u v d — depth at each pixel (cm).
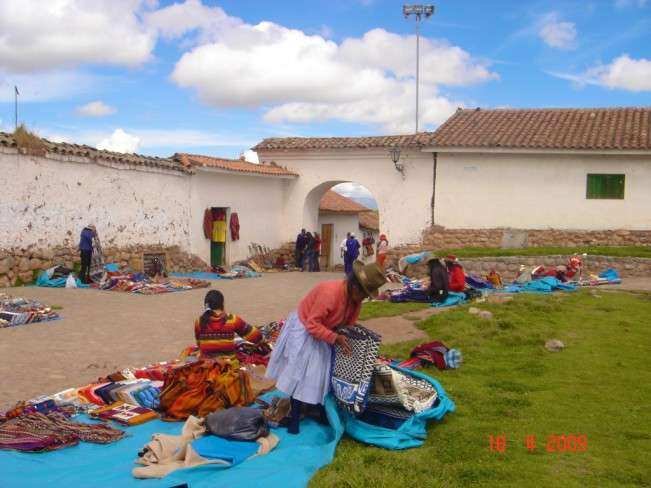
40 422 567
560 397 680
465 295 1423
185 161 2127
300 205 2698
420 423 578
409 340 988
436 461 511
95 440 540
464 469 492
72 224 1691
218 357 681
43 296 1394
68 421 579
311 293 579
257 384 695
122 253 1858
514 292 1559
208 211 2264
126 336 1010
